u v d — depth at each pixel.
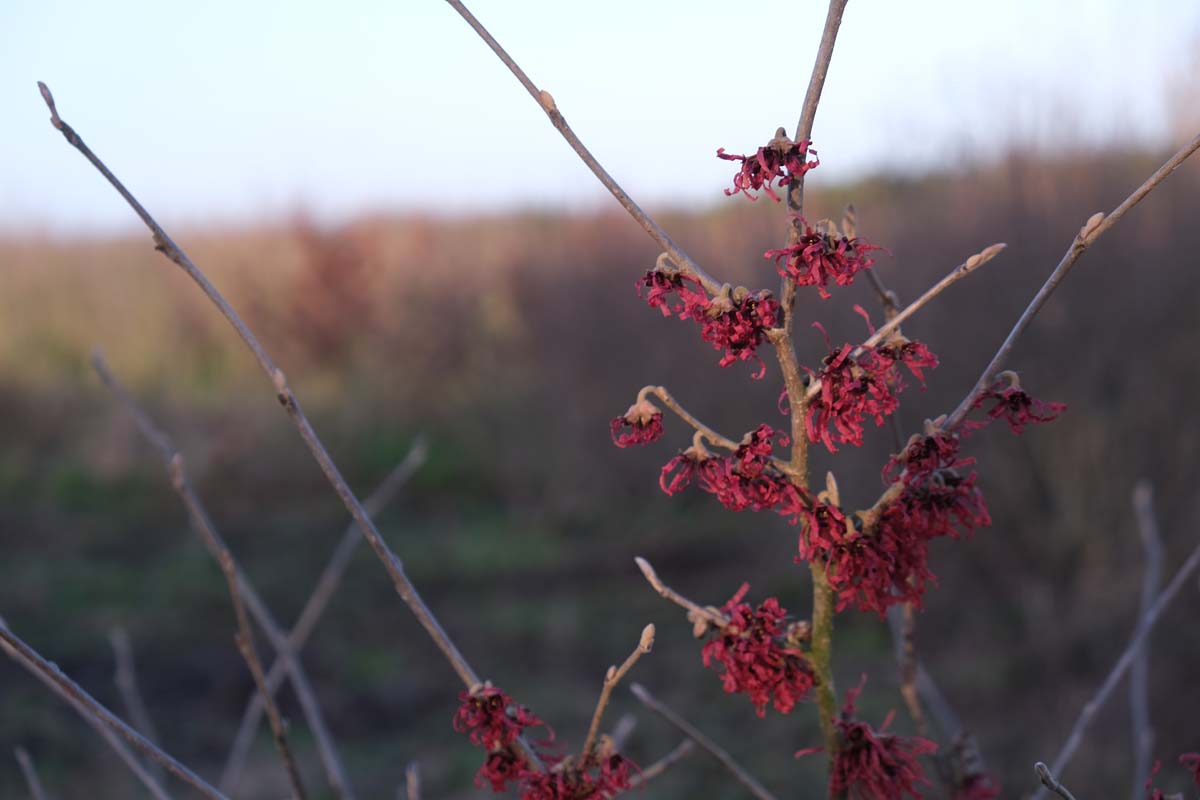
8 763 4.33
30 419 8.79
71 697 1.14
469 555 6.82
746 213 6.27
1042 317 4.77
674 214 7.57
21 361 9.89
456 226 11.20
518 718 1.08
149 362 10.28
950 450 0.98
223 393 9.41
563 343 7.60
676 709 4.76
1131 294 4.66
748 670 1.04
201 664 5.27
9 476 8.09
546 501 7.64
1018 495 4.84
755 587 5.95
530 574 6.50
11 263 11.66
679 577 6.25
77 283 11.34
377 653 5.47
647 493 7.27
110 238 12.30
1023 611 4.82
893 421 1.43
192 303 10.77
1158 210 4.84
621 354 7.26
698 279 1.00
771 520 6.07
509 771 1.08
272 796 4.14
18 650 1.13
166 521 7.54
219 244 11.25
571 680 5.14
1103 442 4.68
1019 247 4.78
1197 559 1.64
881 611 1.01
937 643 5.05
